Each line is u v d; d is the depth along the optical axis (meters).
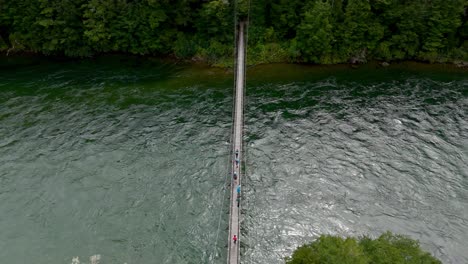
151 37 75.00
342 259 25.17
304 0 72.81
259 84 66.62
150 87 65.62
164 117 57.47
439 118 57.41
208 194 44.75
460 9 69.56
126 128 55.09
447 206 43.59
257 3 72.56
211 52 74.12
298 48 73.31
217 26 73.25
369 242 28.19
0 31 77.75
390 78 68.88
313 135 54.16
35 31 75.19
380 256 25.67
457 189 45.59
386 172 48.06
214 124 55.97
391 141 53.03
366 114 58.53
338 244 27.42
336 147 52.06
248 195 44.97
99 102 61.03
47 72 70.81
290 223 41.72
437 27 71.94
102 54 78.00
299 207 43.56
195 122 56.41
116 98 62.16
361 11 70.69
